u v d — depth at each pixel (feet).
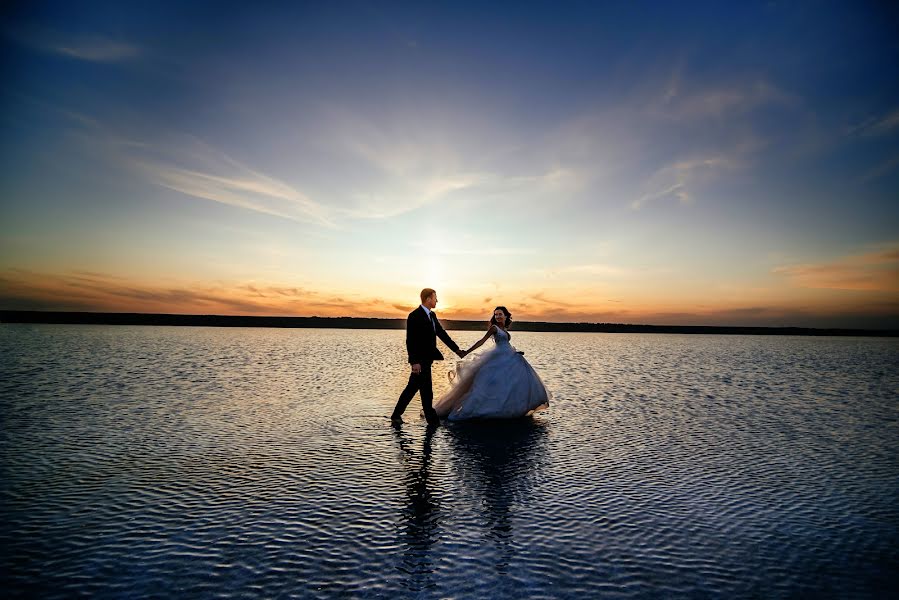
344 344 113.91
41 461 18.17
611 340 194.59
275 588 9.63
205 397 32.78
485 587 9.77
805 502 15.16
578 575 10.34
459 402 28.14
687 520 13.53
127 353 68.74
